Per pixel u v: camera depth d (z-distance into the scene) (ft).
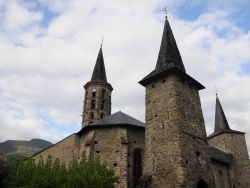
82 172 69.26
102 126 93.71
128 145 90.68
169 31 105.60
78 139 99.66
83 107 160.15
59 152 101.50
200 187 77.20
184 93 86.22
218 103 149.69
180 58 98.89
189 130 79.97
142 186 75.41
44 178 69.36
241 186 117.60
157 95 87.56
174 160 72.69
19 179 71.61
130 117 107.04
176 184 69.26
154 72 93.86
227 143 131.13
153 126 83.61
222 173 103.45
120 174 83.15
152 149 80.43
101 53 181.98
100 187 66.90
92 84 162.30
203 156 80.43
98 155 88.53
